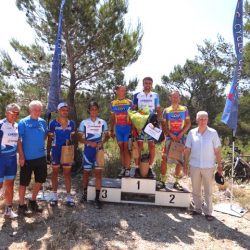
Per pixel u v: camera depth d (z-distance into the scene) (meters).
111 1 8.15
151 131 5.91
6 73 9.03
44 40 8.91
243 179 8.06
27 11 8.44
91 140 6.00
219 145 5.51
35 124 5.29
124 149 6.24
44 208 5.71
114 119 6.31
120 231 5.00
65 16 7.70
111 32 8.23
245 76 14.45
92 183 6.24
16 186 6.73
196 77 23.11
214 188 7.34
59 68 6.27
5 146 5.02
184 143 6.15
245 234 5.10
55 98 6.21
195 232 5.09
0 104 9.13
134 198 6.13
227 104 6.10
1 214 5.34
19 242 4.50
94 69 8.94
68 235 4.74
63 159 5.73
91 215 5.52
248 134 16.97
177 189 6.23
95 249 4.42
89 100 9.59
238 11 5.94
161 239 4.81
